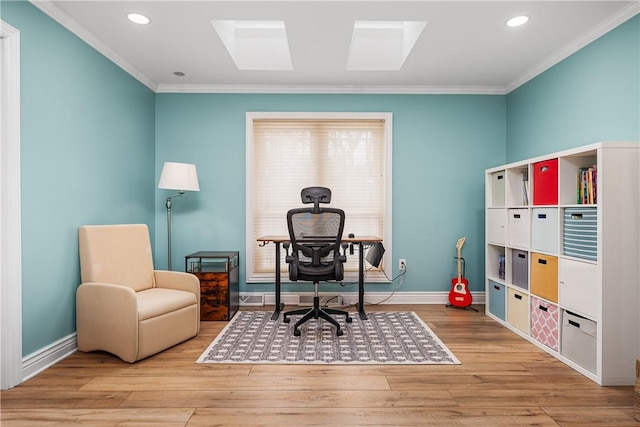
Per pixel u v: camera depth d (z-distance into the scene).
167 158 4.02
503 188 3.34
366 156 4.12
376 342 2.84
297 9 2.46
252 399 1.98
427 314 3.64
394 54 3.56
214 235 4.05
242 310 3.84
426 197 4.08
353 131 4.11
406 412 1.85
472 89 4.05
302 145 4.10
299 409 1.88
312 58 3.27
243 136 4.04
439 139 4.08
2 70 2.05
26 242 2.22
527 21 2.60
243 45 3.54
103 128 3.03
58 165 2.50
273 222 4.11
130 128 3.48
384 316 3.56
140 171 3.69
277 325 3.29
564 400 1.97
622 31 2.48
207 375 2.27
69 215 2.61
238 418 1.80
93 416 1.81
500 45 2.99
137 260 3.03
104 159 3.05
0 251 2.05
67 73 2.58
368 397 2.00
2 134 2.06
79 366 2.40
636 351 2.13
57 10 2.43
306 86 4.00
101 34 2.82
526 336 2.91
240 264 4.04
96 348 2.57
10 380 2.09
